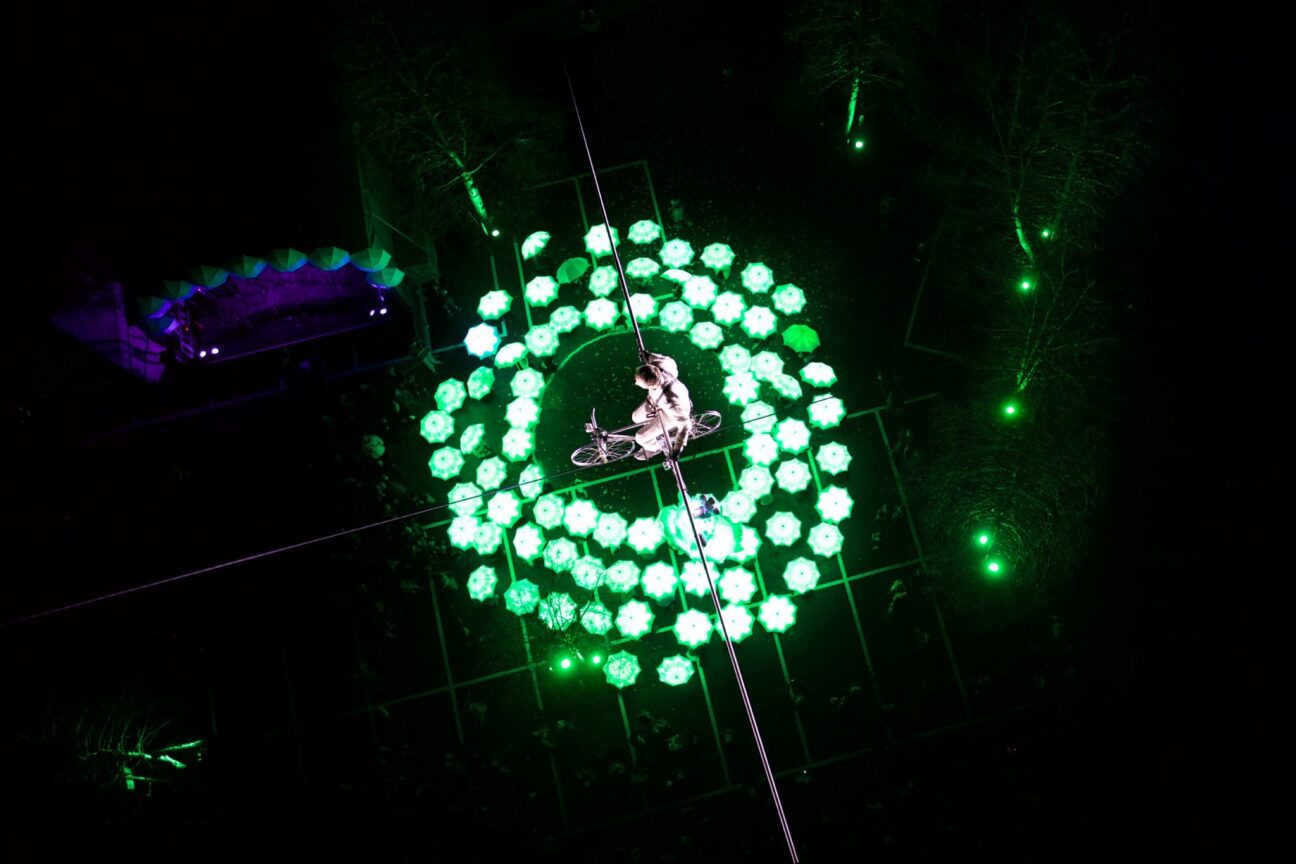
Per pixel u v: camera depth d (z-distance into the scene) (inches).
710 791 853.2
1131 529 872.9
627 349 999.0
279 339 1032.2
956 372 956.6
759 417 917.8
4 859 798.5
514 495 955.3
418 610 930.1
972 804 809.5
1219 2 1008.9
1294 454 869.2
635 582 893.2
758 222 1040.8
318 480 973.8
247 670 925.2
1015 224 896.9
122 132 981.2
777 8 1109.1
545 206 1071.0
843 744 855.7
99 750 828.6
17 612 962.7
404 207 1029.2
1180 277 941.8
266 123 976.9
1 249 959.0
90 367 992.9
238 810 867.4
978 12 991.6
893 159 1041.5
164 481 992.9
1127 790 787.4
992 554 864.9
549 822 855.7
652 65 1111.6
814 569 881.5
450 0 933.8
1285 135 965.2
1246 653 812.6
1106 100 938.1
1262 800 767.1
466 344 986.1
